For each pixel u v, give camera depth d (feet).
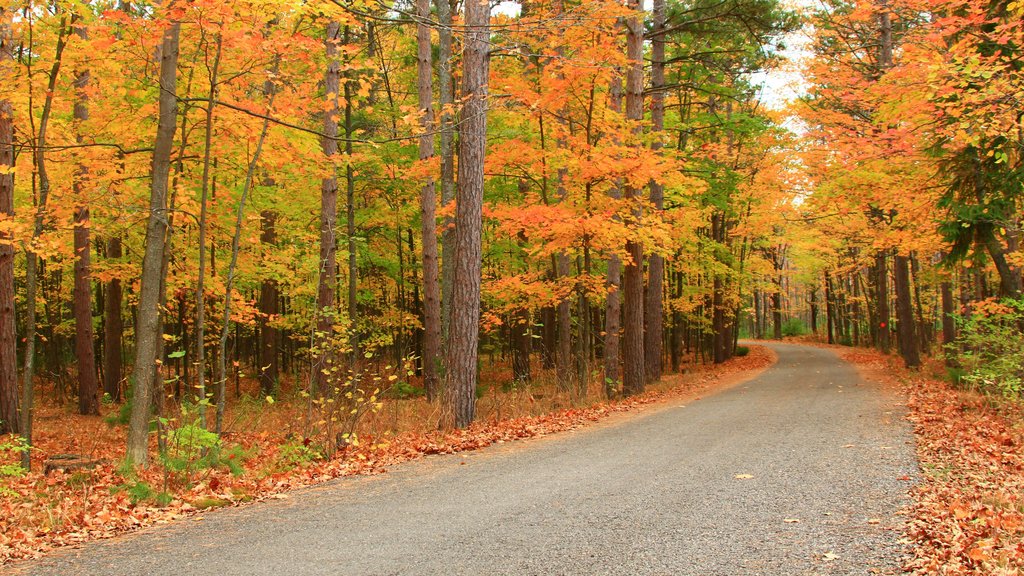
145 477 23.77
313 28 30.45
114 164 34.12
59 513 18.71
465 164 36.11
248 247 51.65
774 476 20.35
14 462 27.07
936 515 15.33
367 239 68.18
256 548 14.99
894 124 37.37
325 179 47.91
